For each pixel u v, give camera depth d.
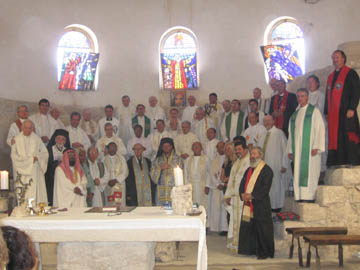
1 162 10.53
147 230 4.29
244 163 7.14
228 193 7.25
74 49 11.88
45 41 11.53
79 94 11.77
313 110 7.38
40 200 8.33
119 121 11.02
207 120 10.38
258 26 11.69
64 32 11.82
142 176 8.82
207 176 8.75
